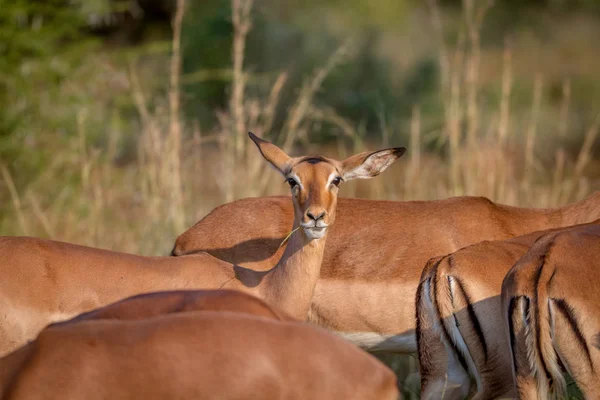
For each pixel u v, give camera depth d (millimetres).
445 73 30234
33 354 8234
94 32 45656
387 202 17453
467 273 13414
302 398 8141
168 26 46094
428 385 13820
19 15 30578
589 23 53656
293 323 8547
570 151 40875
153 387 8023
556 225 17094
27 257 14047
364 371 8336
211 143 35625
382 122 27641
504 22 53594
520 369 12062
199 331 8234
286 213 17266
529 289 11914
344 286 16578
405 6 51219
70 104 30422
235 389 8055
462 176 25906
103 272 14367
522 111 41875
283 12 47969
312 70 44125
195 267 14898
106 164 27156
